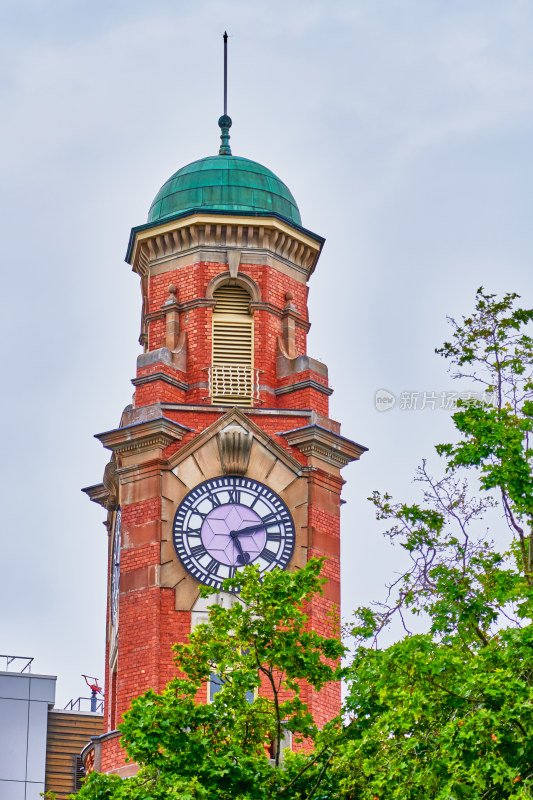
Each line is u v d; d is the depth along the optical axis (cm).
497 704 3909
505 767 3809
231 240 6569
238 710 4481
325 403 6366
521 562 4406
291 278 6606
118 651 5981
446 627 4225
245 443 6172
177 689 4488
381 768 4069
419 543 4322
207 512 6103
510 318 4428
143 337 6781
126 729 4362
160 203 6719
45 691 7875
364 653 4297
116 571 6291
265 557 6069
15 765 7725
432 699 4009
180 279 6544
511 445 4206
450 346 4434
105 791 4403
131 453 6181
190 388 6362
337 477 6259
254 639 4503
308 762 4497
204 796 4231
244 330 6475
